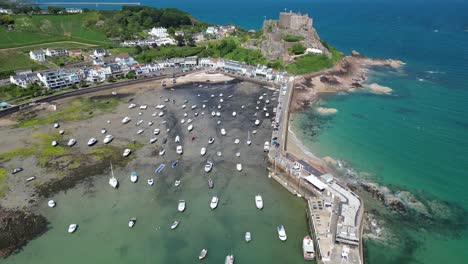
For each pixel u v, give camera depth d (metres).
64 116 134.62
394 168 98.44
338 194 82.75
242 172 97.50
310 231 74.81
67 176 95.25
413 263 67.31
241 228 76.81
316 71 182.88
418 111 137.38
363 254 69.06
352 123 128.62
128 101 151.50
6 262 68.56
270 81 173.25
